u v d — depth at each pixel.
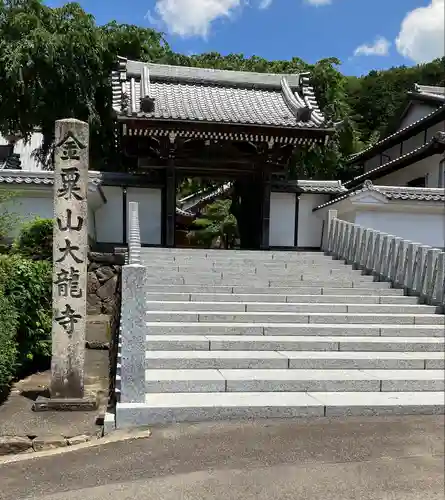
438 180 17.59
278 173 15.50
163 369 6.14
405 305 8.75
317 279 10.04
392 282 10.01
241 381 5.74
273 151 14.47
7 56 15.86
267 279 9.68
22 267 6.95
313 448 4.50
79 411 5.41
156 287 8.89
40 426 4.93
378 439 4.73
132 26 19.31
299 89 17.02
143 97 12.98
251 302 8.71
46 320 7.26
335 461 4.25
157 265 10.27
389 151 23.81
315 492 3.74
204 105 14.86
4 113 17.59
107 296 11.35
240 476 3.96
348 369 6.47
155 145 14.26
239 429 4.91
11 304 6.35
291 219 15.97
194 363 6.22
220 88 16.66
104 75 18.66
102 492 3.71
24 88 16.48
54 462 4.21
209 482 3.87
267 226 14.77
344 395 5.70
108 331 9.44
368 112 35.88
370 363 6.52
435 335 7.72
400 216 13.70
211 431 4.85
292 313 8.13
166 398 5.38
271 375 6.01
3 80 16.56
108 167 20.09
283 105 15.86
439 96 20.83
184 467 4.11
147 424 4.99
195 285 9.03
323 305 8.48
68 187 5.61
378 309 8.58
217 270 10.22
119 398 5.34
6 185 12.12
